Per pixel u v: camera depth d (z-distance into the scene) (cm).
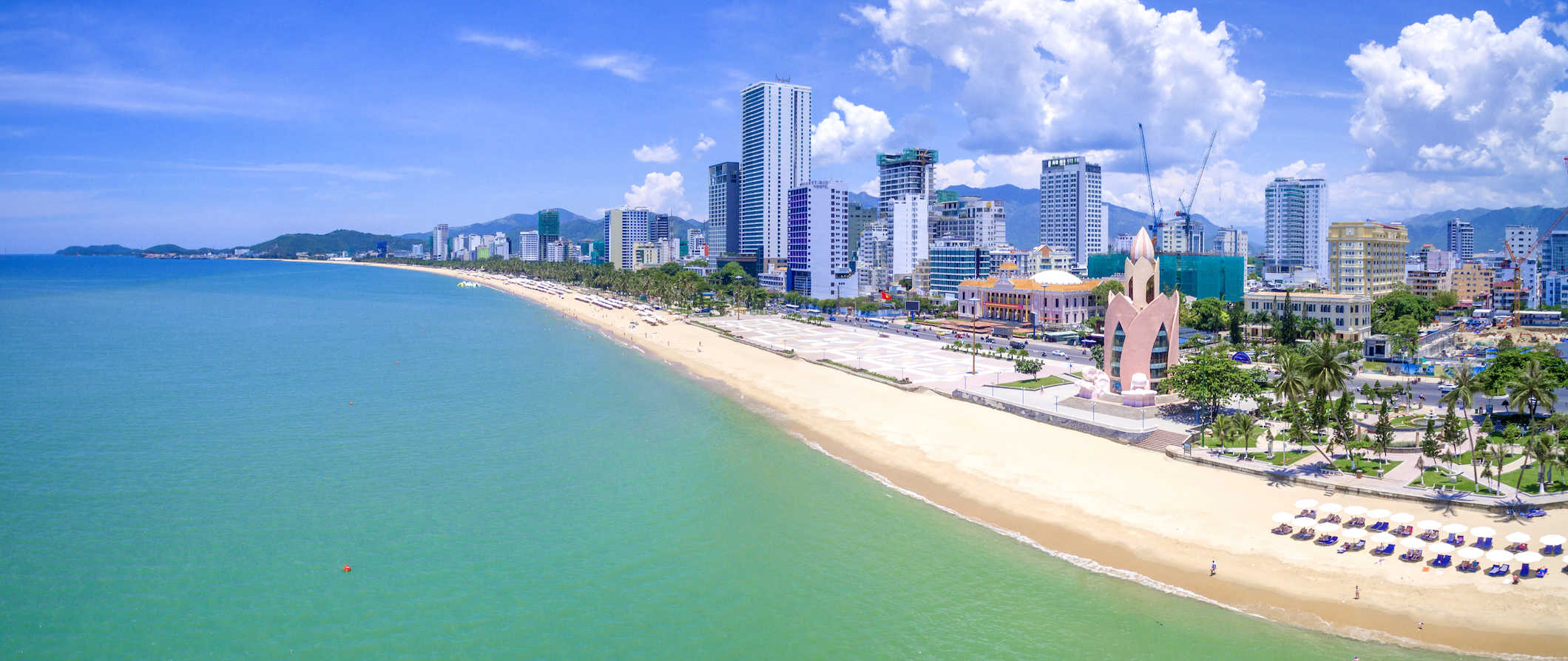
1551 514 9544
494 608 7825
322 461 12056
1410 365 18838
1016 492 10956
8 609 7612
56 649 7019
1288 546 9056
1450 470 10888
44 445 12581
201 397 16325
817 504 10581
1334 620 7644
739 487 11200
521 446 13038
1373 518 9212
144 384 17588
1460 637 7331
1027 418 15025
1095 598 8119
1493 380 14112
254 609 7706
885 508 10425
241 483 11019
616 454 12669
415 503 10406
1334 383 11575
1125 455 12462
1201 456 11919
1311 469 11188
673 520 9994
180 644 7131
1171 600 8062
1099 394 15500
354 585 8206
